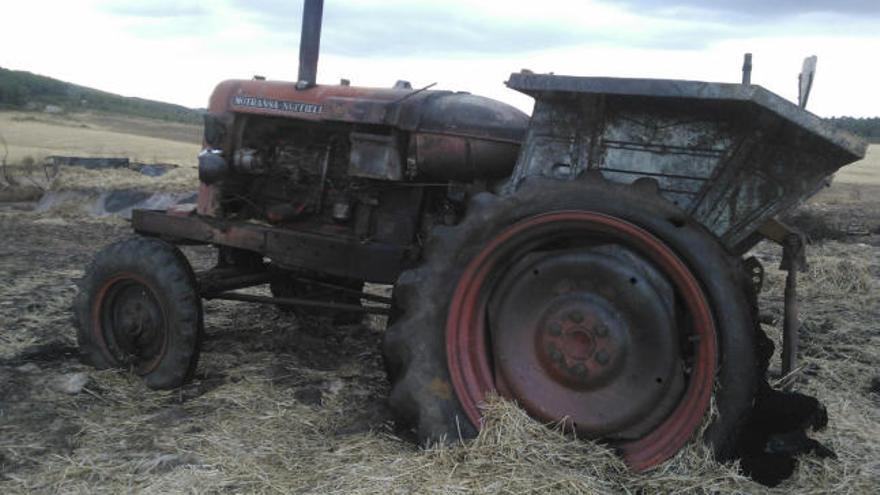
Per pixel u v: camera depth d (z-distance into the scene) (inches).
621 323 122.2
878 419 147.6
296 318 214.8
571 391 125.1
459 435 123.6
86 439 133.2
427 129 150.4
